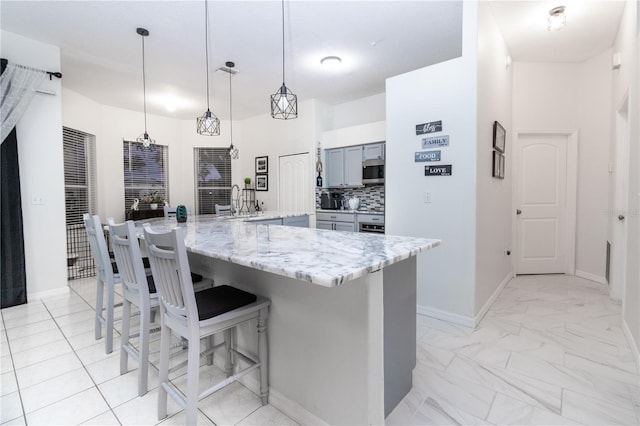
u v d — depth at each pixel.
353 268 1.08
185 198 6.55
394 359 1.61
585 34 3.35
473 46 2.58
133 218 5.41
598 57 3.83
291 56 3.75
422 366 2.04
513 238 4.20
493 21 3.03
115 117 5.60
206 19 2.95
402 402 1.68
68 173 4.66
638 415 1.58
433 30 3.19
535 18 3.05
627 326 2.36
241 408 1.65
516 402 1.69
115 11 2.81
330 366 1.40
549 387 1.81
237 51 3.61
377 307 1.29
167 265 1.39
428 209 2.87
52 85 3.44
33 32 3.16
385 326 1.51
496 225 3.30
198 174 6.65
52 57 3.43
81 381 1.90
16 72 3.15
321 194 5.49
